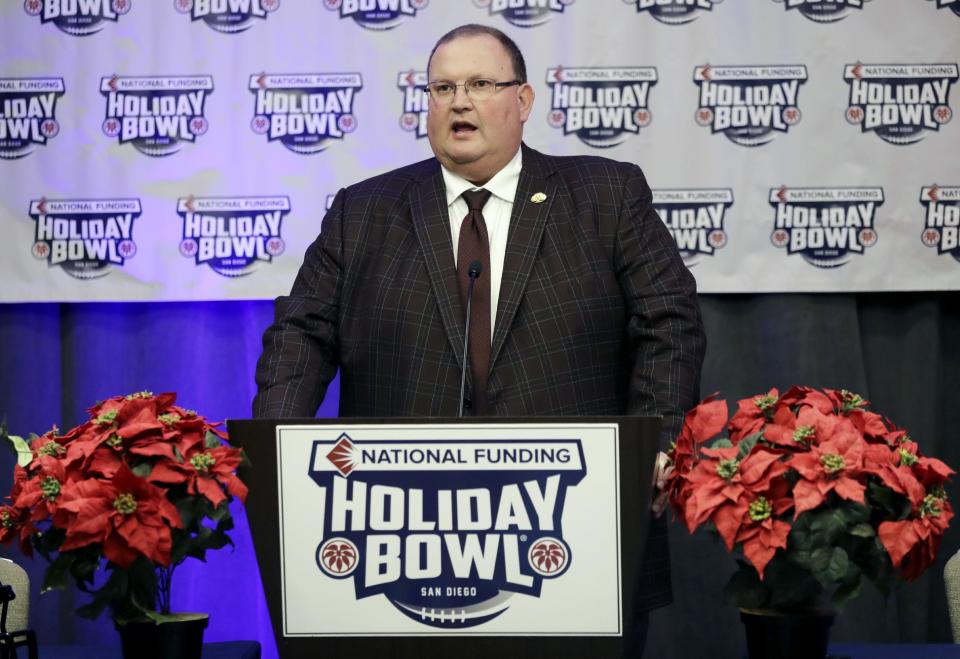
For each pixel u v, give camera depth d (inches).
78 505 85.9
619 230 129.9
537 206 130.2
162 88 188.1
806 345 188.1
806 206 184.7
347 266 133.0
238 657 100.5
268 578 89.7
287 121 187.8
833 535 84.4
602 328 127.7
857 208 184.7
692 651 188.2
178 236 187.9
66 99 188.4
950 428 193.5
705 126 185.2
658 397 121.8
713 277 185.6
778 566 86.6
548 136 185.6
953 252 183.9
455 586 88.3
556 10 185.8
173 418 91.5
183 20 188.4
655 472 95.3
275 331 131.3
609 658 87.7
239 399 194.1
